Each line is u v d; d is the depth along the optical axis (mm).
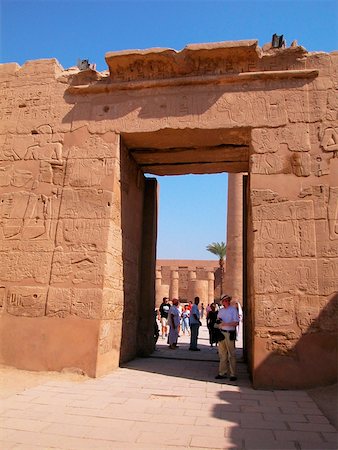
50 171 8242
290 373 6617
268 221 7270
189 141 8492
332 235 7055
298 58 7871
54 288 7574
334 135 7438
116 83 8352
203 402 5602
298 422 4738
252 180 7477
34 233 7961
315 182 7316
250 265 8305
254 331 6875
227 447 3928
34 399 5449
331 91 7648
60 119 8484
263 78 7848
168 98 8125
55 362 7211
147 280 10398
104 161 8086
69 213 7941
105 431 4285
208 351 11242
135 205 9852
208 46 7875
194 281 33281
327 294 6844
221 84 7996
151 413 4984
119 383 6652
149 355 10039
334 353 6617
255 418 4887
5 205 8242
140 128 8102
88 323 7277
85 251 7680
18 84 8891
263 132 7656
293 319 6816
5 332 7531
